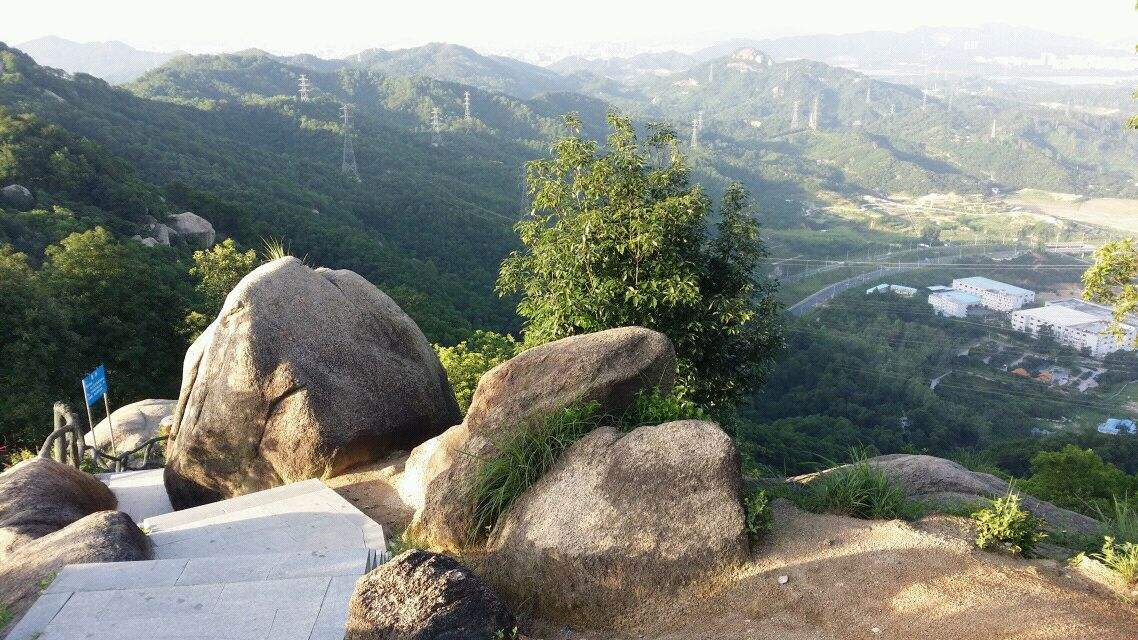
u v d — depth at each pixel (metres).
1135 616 3.67
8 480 7.09
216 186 85.19
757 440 34.12
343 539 5.93
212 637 3.99
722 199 11.00
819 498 5.32
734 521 4.46
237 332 8.14
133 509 8.84
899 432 69.62
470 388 13.76
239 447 8.23
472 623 3.83
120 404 29.14
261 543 5.87
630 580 4.34
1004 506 4.59
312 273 8.77
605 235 9.85
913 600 3.81
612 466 4.85
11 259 29.12
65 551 5.21
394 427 8.55
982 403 86.12
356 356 8.50
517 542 4.75
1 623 4.26
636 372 5.71
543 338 10.38
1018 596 3.77
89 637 4.01
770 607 3.98
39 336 26.59
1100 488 13.16
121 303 31.02
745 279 10.95
